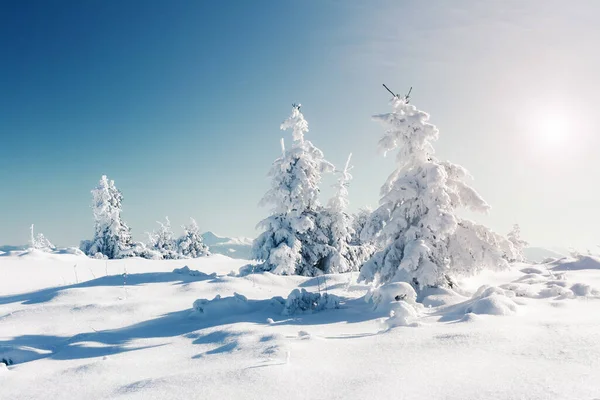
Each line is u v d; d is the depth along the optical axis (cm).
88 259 3123
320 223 2342
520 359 422
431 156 1270
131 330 873
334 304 1011
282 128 2348
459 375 386
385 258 1222
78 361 625
